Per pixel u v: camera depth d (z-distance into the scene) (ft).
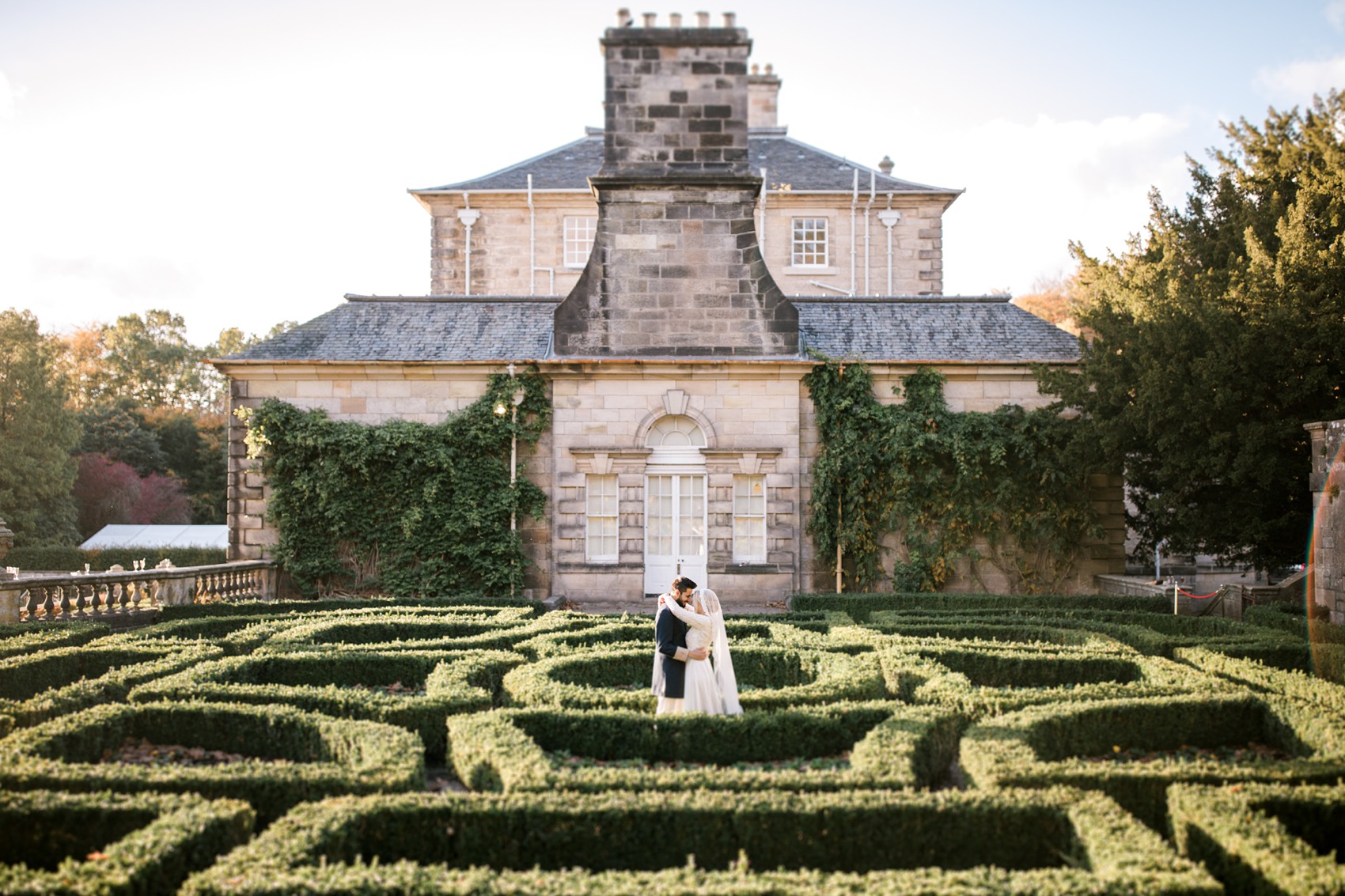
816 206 122.52
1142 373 65.77
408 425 80.48
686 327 81.25
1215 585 88.12
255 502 81.87
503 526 80.64
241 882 18.21
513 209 123.13
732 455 80.79
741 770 29.94
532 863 22.12
